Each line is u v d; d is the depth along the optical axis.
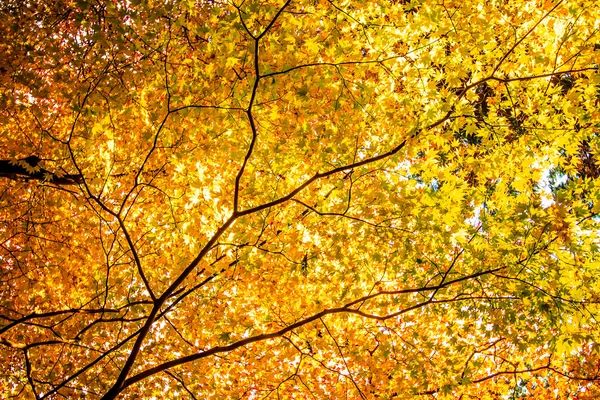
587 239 5.56
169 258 6.82
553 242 5.68
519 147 6.14
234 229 6.15
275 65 5.89
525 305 6.02
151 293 5.80
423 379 6.30
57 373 7.31
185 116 6.00
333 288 6.58
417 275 6.62
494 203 6.32
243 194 6.41
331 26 5.65
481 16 5.72
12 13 6.59
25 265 7.24
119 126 6.37
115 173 6.58
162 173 6.50
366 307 6.81
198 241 6.27
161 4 5.81
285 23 5.62
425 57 5.64
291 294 6.72
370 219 6.22
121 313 7.19
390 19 5.73
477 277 6.39
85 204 6.77
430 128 5.94
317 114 6.02
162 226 6.16
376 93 6.17
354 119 6.01
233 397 6.93
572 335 5.74
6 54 6.09
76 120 5.87
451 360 6.38
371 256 6.52
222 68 5.71
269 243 6.30
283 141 5.91
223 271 6.52
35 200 7.14
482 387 7.57
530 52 6.14
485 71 6.30
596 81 5.58
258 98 5.90
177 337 7.25
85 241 7.07
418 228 6.13
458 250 6.58
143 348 7.25
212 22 5.95
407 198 5.96
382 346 6.28
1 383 7.06
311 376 6.88
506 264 6.02
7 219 7.20
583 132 5.90
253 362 6.96
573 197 5.81
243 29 5.57
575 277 5.81
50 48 5.90
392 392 6.70
